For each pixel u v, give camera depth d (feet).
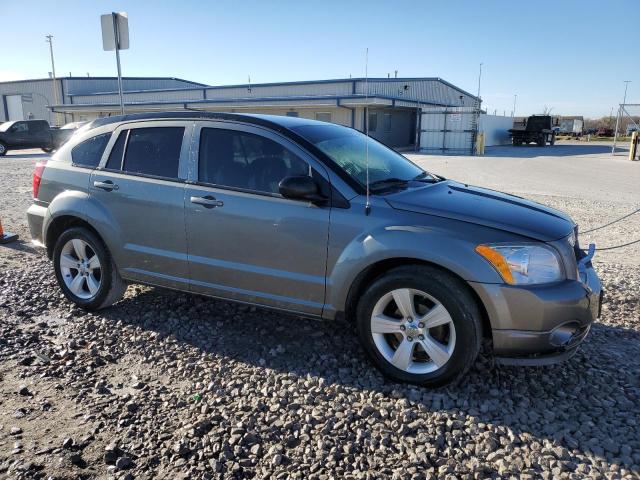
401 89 135.33
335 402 11.32
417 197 12.71
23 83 182.80
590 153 121.60
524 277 11.08
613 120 317.22
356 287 12.53
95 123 16.69
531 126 164.76
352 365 13.03
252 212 13.24
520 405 11.23
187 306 16.74
